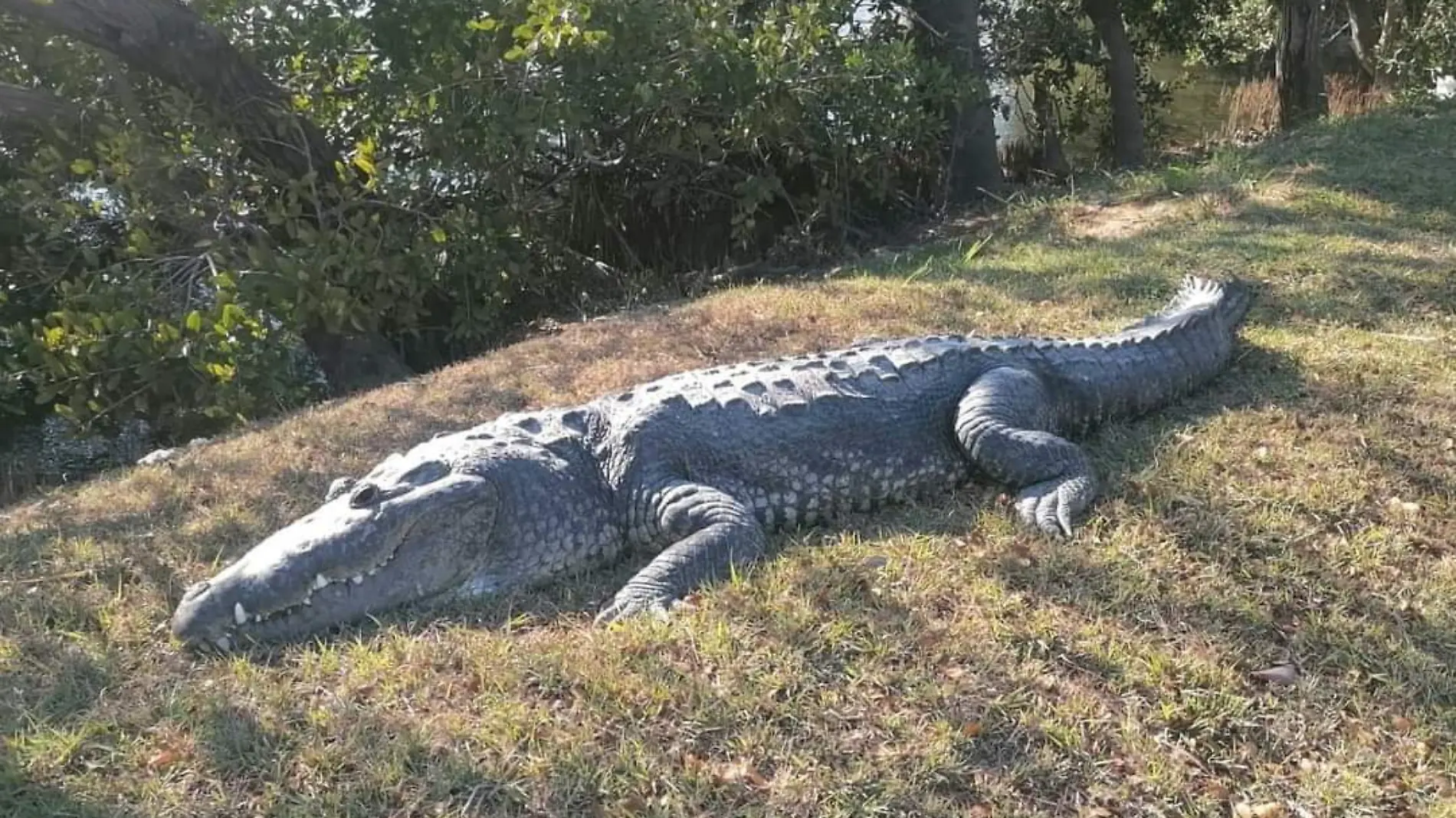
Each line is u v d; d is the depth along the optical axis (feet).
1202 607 12.52
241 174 29.89
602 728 10.78
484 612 13.33
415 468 13.67
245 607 12.46
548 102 29.40
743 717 10.89
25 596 13.79
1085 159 46.60
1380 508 14.33
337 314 27.37
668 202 36.50
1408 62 42.32
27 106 28.63
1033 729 10.72
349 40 30.17
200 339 25.91
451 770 10.30
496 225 31.24
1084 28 43.39
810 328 23.11
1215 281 19.65
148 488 17.83
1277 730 10.80
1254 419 16.76
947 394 16.02
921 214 37.88
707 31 31.07
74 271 30.40
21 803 10.05
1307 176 29.37
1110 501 14.69
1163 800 10.04
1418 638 11.94
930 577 13.09
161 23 26.78
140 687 11.83
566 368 22.11
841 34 37.22
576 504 14.25
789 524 15.01
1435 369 18.01
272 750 10.68
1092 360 16.87
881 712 10.94
